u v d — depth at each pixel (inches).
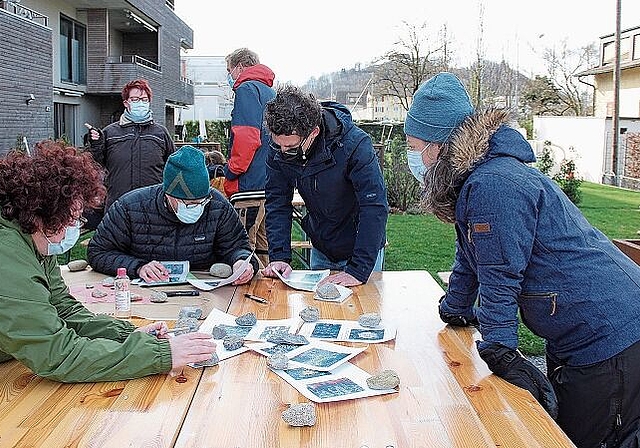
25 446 63.1
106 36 814.5
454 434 66.4
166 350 80.5
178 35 1117.1
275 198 136.3
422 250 355.3
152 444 63.7
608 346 81.8
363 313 107.3
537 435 66.4
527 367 79.8
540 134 1004.6
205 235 132.6
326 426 67.9
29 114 526.3
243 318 99.7
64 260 280.1
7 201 76.2
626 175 855.7
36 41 538.0
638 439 82.9
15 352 76.0
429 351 90.3
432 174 85.2
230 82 210.2
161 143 232.7
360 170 122.6
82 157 81.2
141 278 124.1
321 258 144.6
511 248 77.9
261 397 74.7
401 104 804.0
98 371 77.8
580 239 83.7
